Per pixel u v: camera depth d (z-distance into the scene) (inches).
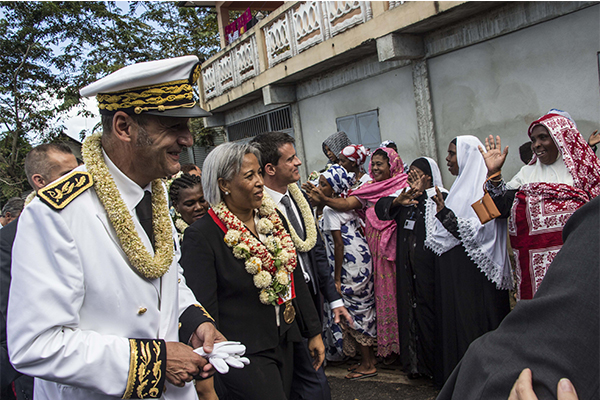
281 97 352.2
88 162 55.7
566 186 108.7
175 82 56.4
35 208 50.7
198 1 454.6
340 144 193.9
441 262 120.6
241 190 84.4
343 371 149.1
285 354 88.7
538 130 114.2
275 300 83.8
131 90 54.7
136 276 55.7
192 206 115.6
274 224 90.3
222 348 59.8
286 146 110.7
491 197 113.3
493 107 227.1
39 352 47.6
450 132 249.9
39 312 48.1
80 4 564.1
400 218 134.2
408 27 227.8
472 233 114.3
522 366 33.7
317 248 112.0
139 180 59.6
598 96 188.2
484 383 35.6
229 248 83.4
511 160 224.1
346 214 142.8
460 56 236.8
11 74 556.4
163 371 52.7
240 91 387.2
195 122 636.7
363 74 293.9
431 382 133.3
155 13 646.5
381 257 139.3
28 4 542.6
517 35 211.2
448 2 205.5
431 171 138.8
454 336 118.6
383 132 290.2
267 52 342.0
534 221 110.9
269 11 472.4
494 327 116.0
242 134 461.4
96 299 52.9
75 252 50.8
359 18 253.4
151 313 57.0
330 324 144.7
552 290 34.0
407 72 266.1
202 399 76.7
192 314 67.9
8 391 102.8
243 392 81.8
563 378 31.0
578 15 188.9
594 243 32.7
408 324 132.3
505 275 117.3
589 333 31.0
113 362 50.0
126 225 54.3
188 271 81.2
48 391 58.1
